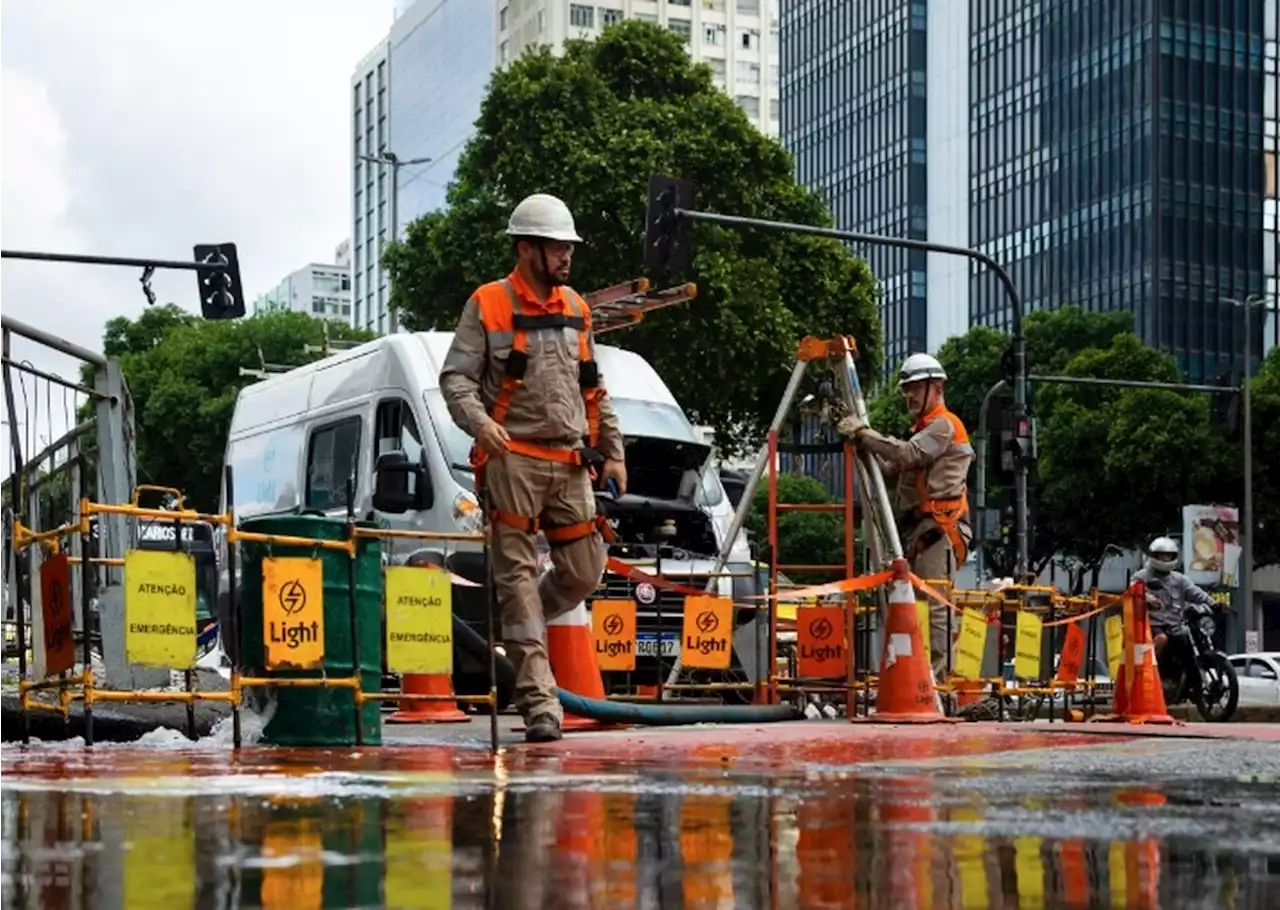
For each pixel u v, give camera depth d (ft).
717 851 15.21
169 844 15.29
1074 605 65.26
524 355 33.68
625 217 146.61
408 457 62.59
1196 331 345.92
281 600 31.48
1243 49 352.28
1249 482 213.25
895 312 433.89
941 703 53.21
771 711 45.88
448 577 33.81
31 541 33.24
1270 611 286.66
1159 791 21.54
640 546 62.49
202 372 269.03
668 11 596.29
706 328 145.89
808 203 158.30
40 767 24.84
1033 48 384.68
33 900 12.23
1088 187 364.99
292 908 11.93
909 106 431.43
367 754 28.73
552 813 18.17
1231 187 350.02
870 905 12.39
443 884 13.14
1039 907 12.38
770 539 53.88
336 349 278.87
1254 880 13.65
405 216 618.44
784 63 491.72
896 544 51.49
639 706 39.96
